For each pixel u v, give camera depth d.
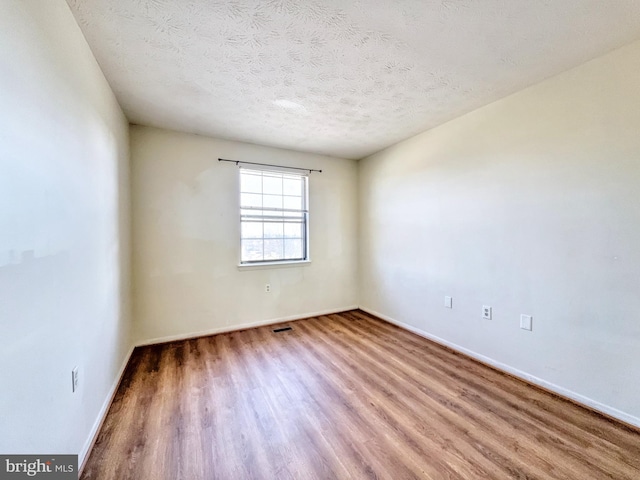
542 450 1.52
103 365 1.84
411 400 2.01
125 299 2.58
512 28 1.58
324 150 3.89
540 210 2.16
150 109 2.56
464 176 2.75
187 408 1.92
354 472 1.39
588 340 1.91
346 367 2.51
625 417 1.74
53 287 1.17
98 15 1.44
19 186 0.94
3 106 0.86
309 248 4.00
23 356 0.96
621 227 1.76
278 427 1.73
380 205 3.93
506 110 2.38
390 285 3.78
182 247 3.16
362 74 2.04
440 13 1.46
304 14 1.46
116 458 1.48
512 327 2.36
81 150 1.50
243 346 2.98
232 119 2.81
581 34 1.62
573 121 1.96
